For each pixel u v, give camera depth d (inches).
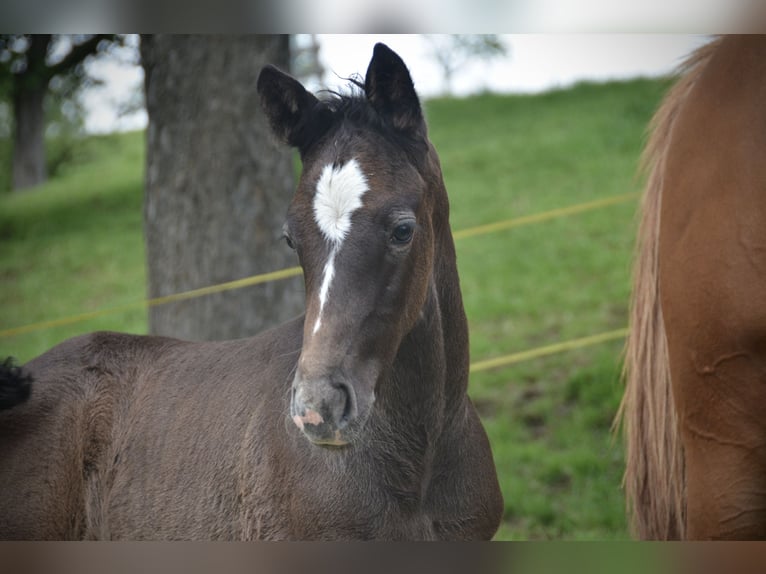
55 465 128.0
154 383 132.5
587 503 208.7
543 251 398.9
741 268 89.9
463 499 112.3
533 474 226.5
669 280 98.2
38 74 282.2
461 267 395.9
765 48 92.1
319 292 92.2
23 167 735.7
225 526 114.6
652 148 111.7
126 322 417.7
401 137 100.9
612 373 270.1
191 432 122.3
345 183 94.0
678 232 97.1
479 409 265.9
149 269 219.3
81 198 657.0
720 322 92.0
